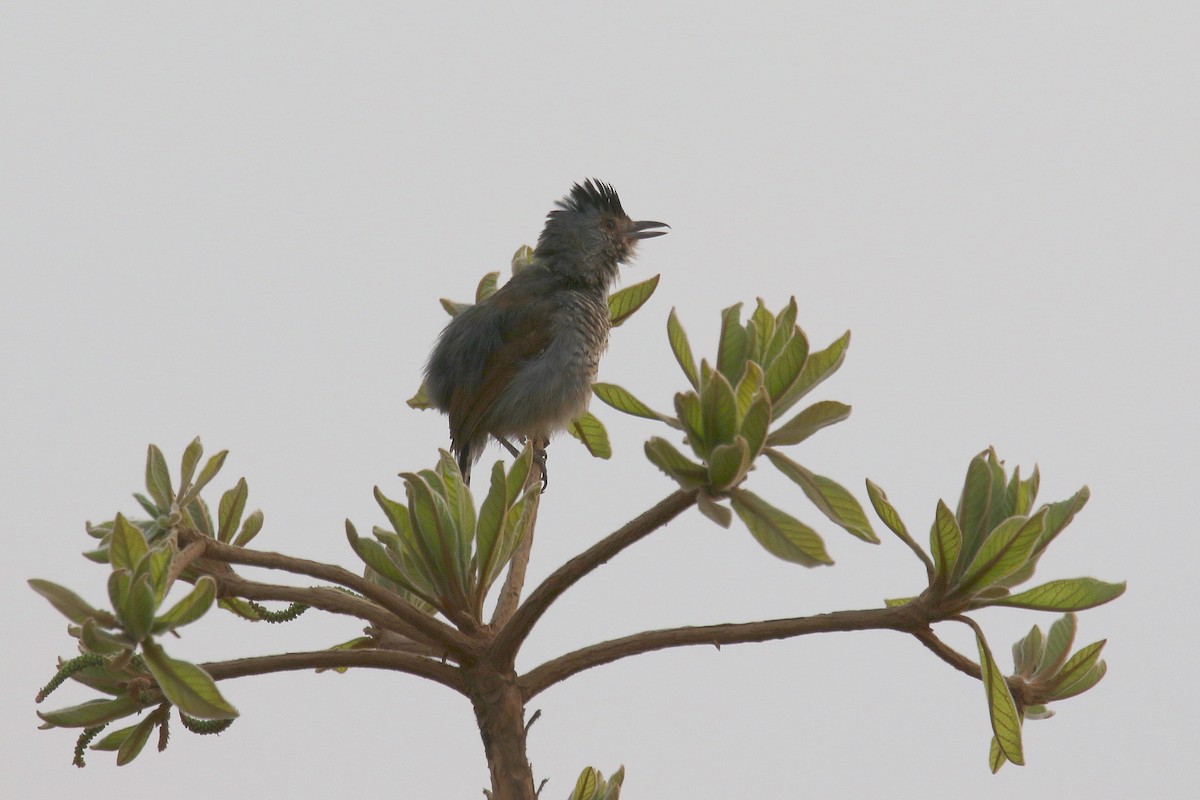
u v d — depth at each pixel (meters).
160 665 3.49
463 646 4.54
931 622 4.34
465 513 4.66
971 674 4.38
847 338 4.47
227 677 4.43
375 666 4.55
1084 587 4.27
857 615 4.41
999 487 4.50
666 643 4.50
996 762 4.35
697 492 3.94
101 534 4.35
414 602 5.14
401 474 4.48
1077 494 4.41
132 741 4.46
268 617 4.98
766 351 4.55
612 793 4.71
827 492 4.29
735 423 4.02
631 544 4.24
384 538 4.88
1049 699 4.71
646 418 4.48
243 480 4.89
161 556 3.82
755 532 3.88
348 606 4.57
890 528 4.43
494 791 4.39
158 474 4.48
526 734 4.48
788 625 4.42
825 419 4.35
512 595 5.11
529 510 4.73
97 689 4.43
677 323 4.41
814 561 3.81
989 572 4.24
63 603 3.53
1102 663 4.73
